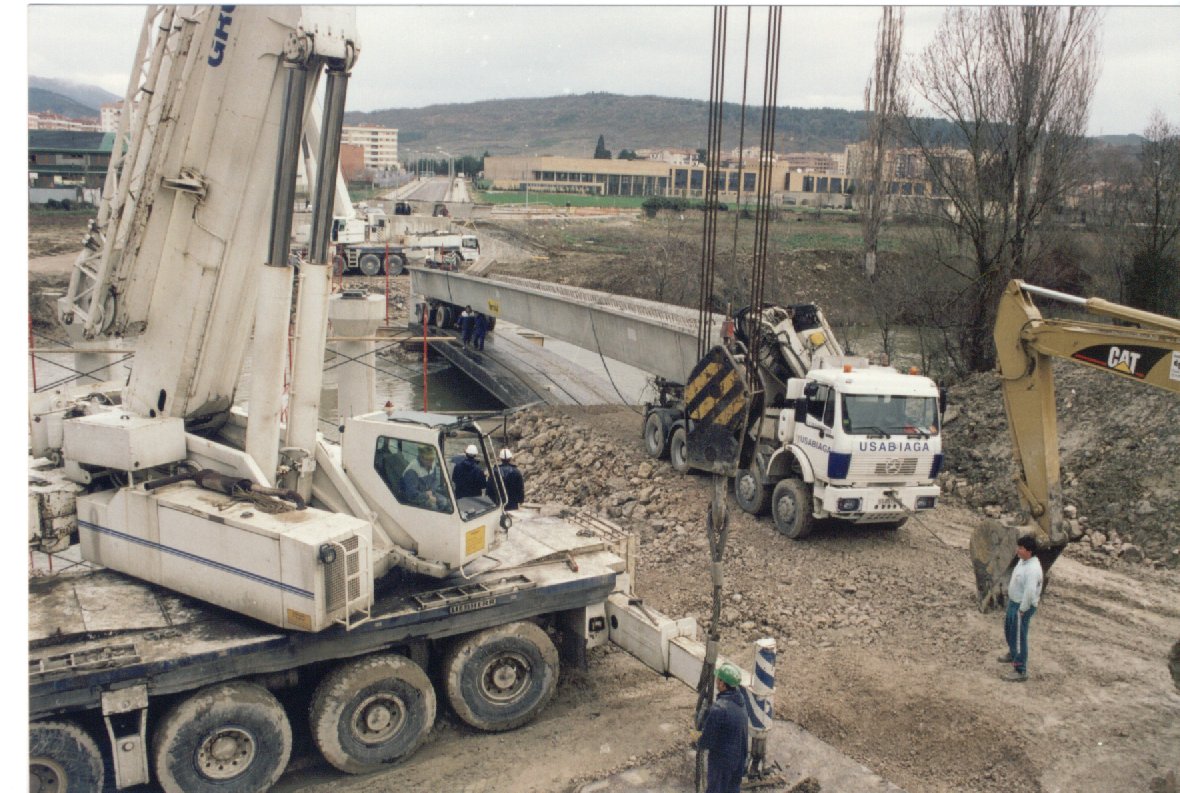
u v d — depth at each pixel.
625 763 8.04
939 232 23.39
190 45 7.84
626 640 9.25
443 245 44.81
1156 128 22.16
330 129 7.79
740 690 7.23
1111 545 13.02
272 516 7.54
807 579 12.15
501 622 8.60
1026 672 9.48
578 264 45.59
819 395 13.16
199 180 8.18
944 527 14.30
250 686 7.38
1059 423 16.14
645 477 16.67
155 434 8.17
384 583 8.52
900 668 9.74
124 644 7.11
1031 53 19.88
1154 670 9.64
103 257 8.30
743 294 32.12
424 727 8.16
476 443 9.05
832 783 7.70
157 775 7.08
